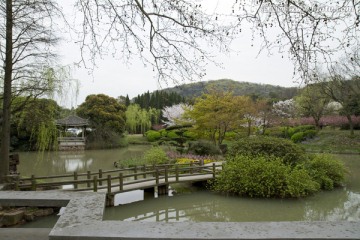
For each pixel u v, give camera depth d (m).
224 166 11.68
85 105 34.53
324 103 30.06
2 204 2.26
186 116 26.52
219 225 1.72
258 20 2.77
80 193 2.42
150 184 11.09
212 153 20.70
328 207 9.45
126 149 32.19
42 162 21.17
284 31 2.73
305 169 11.24
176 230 1.63
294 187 10.06
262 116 28.84
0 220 6.62
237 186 10.76
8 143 8.55
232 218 8.49
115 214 9.33
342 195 10.93
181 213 9.40
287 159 11.85
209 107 21.17
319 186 11.22
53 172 16.94
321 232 1.58
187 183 13.38
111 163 21.06
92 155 26.27
